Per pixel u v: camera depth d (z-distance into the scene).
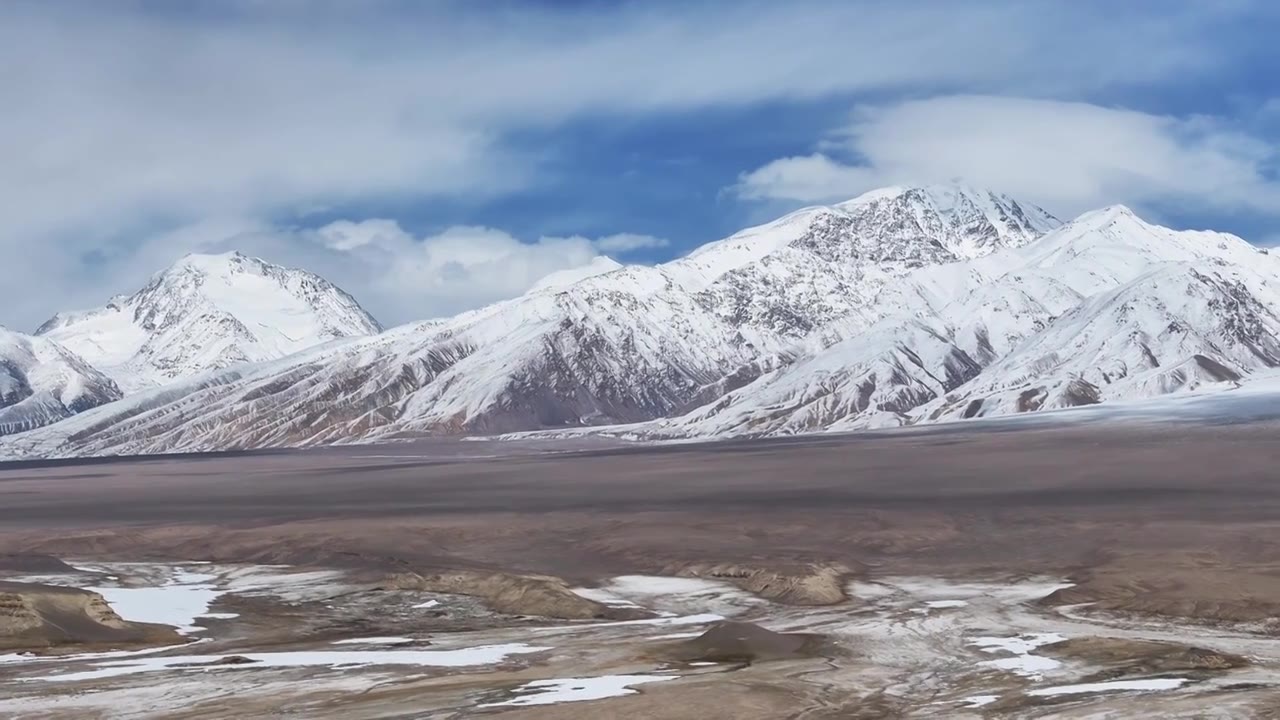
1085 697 56.34
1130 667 64.06
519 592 97.06
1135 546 123.81
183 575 118.19
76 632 78.44
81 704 56.53
